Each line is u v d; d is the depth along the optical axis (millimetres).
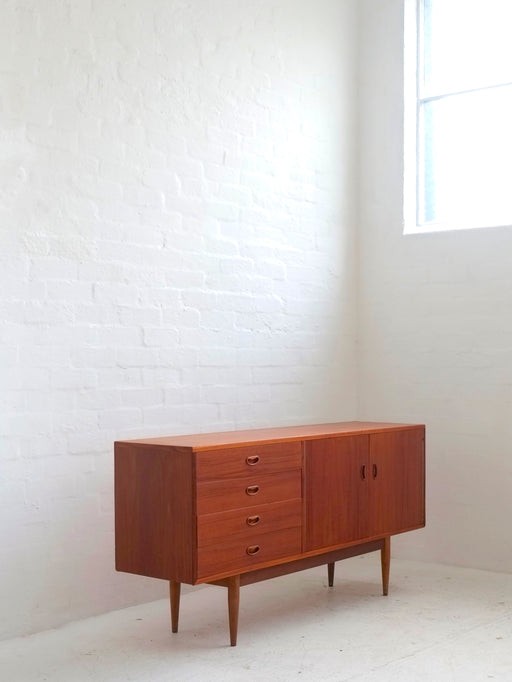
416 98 5887
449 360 5621
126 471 3990
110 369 4535
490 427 5457
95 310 4469
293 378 5566
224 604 4668
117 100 4566
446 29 5812
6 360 4109
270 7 5406
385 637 4109
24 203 4172
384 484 4750
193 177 4949
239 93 5211
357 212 5992
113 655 3875
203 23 5004
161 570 3889
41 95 4242
